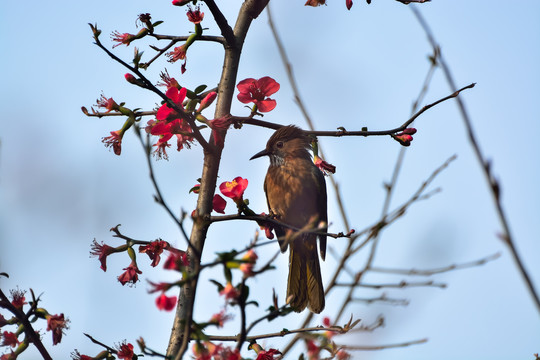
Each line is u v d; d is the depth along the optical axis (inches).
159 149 325.4
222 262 210.1
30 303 283.0
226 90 334.3
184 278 231.6
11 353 270.7
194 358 229.0
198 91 316.2
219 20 323.3
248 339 291.4
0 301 272.5
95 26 278.4
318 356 246.8
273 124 333.7
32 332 274.5
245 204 317.1
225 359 217.5
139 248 323.3
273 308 218.8
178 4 319.3
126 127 319.3
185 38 323.6
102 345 293.6
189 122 301.0
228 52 336.8
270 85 335.3
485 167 130.8
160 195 209.2
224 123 314.0
